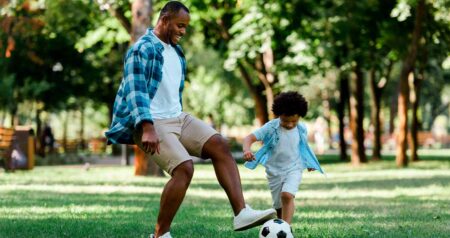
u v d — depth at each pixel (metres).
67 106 50.16
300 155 7.89
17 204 12.34
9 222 9.37
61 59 44.00
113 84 47.72
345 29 29.41
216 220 9.88
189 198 14.41
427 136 69.94
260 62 32.38
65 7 29.22
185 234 8.09
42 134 46.41
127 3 25.53
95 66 45.81
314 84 55.09
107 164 35.97
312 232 8.31
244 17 28.09
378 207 12.33
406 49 31.12
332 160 40.22
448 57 31.28
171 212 6.68
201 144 6.90
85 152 57.06
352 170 28.39
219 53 35.72
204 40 35.28
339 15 29.30
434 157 41.66
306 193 16.27
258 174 26.36
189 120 6.96
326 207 12.31
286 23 28.33
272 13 27.95
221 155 6.90
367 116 73.69
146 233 8.20
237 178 6.88
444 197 14.89
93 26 30.06
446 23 29.72
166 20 6.87
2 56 38.53
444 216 10.61
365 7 29.44
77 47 29.88
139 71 6.63
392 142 63.91
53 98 45.75
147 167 23.12
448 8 27.31
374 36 31.14
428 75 49.38
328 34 29.39
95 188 17.03
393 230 8.61
